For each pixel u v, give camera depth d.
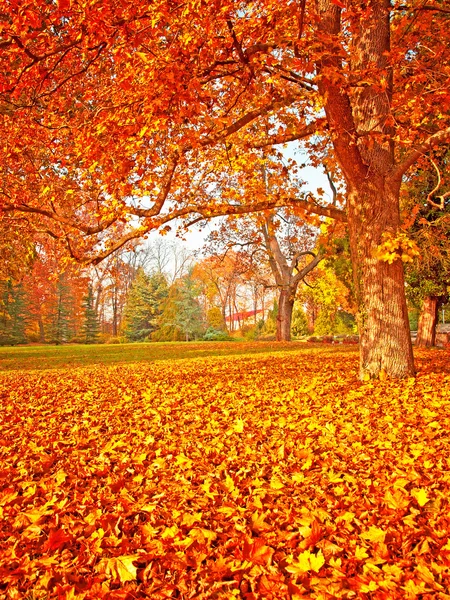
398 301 7.39
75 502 3.03
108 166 6.54
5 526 2.71
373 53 7.34
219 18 5.26
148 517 2.82
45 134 9.12
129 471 3.67
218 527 2.63
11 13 4.91
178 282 43.78
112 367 13.41
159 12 4.89
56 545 2.43
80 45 5.79
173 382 8.89
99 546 2.41
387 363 7.37
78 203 9.79
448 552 2.19
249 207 8.77
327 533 2.51
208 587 2.05
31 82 6.06
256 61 5.68
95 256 9.62
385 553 2.26
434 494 2.95
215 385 8.16
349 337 26.08
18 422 5.71
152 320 45.22
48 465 3.90
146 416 5.81
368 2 6.53
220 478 3.46
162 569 2.23
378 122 7.31
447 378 7.20
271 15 5.43
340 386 7.14
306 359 13.00
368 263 7.46
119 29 5.08
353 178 7.33
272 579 2.07
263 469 3.57
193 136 6.58
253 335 44.12
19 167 10.41
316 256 26.84
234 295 60.50
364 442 4.23
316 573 2.11
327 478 3.35
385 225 7.32
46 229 10.35
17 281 17.28
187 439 4.60
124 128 6.15
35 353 21.91
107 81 8.14
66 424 5.48
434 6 7.41
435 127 8.75
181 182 10.18
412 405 5.52
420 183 13.90
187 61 5.63
